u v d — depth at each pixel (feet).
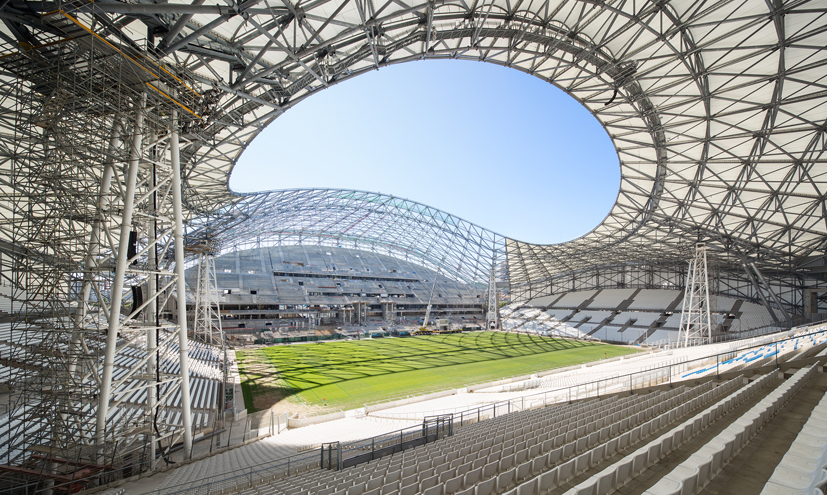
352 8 56.39
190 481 43.42
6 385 64.64
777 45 62.44
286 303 255.70
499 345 204.03
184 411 55.83
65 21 41.24
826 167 86.74
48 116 47.73
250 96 62.49
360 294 292.61
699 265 150.92
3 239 78.69
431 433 50.80
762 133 82.64
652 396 46.37
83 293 49.08
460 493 22.40
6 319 100.48
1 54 45.06
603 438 32.19
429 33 56.70
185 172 94.17
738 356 75.51
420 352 179.93
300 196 183.11
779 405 26.78
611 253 197.36
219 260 270.67
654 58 69.82
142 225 59.72
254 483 43.52
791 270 142.10
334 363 151.53
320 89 67.87
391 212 230.48
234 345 194.80
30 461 43.60
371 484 29.63
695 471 16.29
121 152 50.34
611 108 92.07
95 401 47.96
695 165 102.68
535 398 79.20
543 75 82.43
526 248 214.69
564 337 240.32
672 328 204.85
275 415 87.35
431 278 347.36
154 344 58.59
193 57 62.18
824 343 56.80
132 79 50.01
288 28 57.88
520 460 29.96
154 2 45.27
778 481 15.05
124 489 41.81
